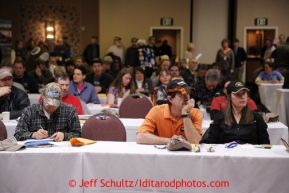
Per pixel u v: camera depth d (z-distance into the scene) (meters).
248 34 14.31
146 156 3.41
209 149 3.51
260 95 9.19
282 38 12.66
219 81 6.11
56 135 3.95
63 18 15.71
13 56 13.10
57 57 12.84
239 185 3.40
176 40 14.19
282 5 13.77
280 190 3.39
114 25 13.75
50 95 4.09
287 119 7.80
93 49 13.96
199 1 13.94
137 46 12.03
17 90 5.43
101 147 3.63
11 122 4.92
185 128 3.79
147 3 13.72
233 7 13.94
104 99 7.36
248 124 3.96
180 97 3.81
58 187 3.48
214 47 14.10
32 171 3.46
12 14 15.62
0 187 3.48
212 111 5.09
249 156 3.38
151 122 3.89
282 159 3.36
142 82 7.60
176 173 3.41
